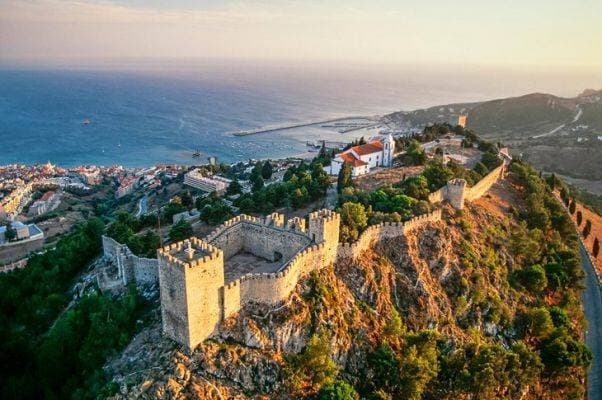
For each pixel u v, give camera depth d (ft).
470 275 339.57
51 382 245.04
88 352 238.48
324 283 275.59
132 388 210.79
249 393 223.92
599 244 507.30
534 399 305.32
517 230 426.10
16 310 320.09
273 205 446.19
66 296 320.50
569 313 369.50
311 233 281.74
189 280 209.87
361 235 312.09
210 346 225.35
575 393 299.17
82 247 361.92
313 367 241.76
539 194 501.56
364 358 267.59
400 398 260.01
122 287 285.84
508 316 336.29
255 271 274.16
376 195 395.34
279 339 241.96
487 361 278.46
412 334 281.33
